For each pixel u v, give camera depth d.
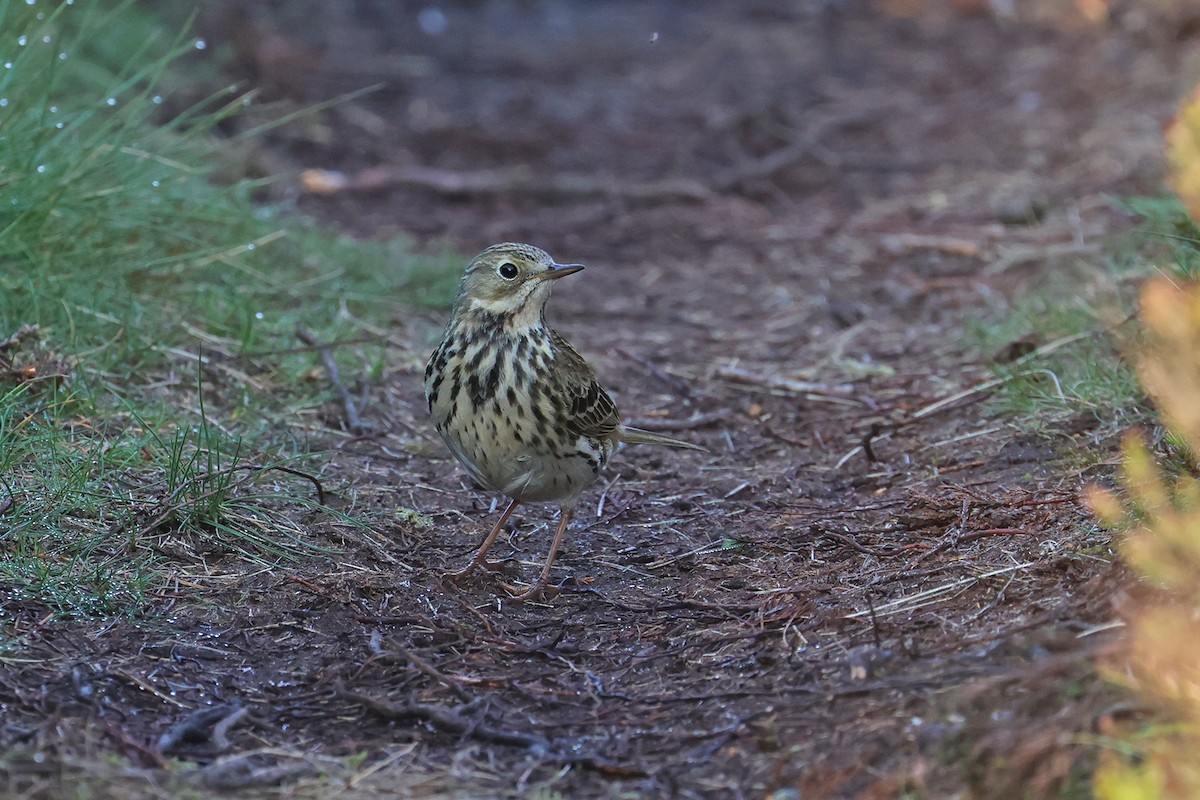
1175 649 6.91
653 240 20.06
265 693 8.52
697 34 31.41
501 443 9.93
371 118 24.64
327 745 7.94
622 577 10.47
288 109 24.11
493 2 33.34
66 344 12.73
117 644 8.89
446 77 27.64
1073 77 25.77
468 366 9.88
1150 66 25.30
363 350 14.73
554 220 20.84
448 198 21.53
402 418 13.48
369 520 11.10
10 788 7.22
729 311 17.22
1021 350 14.05
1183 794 6.18
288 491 11.34
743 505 11.77
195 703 8.34
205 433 11.45
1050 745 6.97
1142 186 19.22
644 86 27.69
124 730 7.91
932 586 9.37
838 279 17.95
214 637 9.14
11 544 9.88
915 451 12.52
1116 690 7.21
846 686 8.09
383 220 20.25
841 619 9.07
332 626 9.41
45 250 13.43
